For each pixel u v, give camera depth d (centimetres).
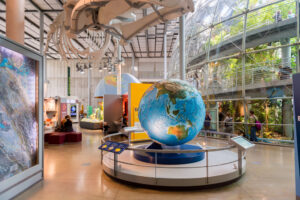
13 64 455
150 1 527
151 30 2358
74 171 628
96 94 1952
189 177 484
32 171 510
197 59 1470
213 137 1241
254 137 1059
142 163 612
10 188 430
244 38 1133
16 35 666
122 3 614
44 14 1909
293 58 991
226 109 1226
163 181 480
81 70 1928
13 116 453
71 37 870
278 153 839
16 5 668
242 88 1136
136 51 3306
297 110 423
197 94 607
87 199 436
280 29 1023
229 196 449
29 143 508
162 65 3672
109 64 1938
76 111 2523
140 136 1088
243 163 604
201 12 1535
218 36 1295
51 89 3659
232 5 1241
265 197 443
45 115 1983
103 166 607
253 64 1106
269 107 1067
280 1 1023
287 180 542
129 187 502
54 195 455
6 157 429
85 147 1006
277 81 1020
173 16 698
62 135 1092
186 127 564
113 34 868
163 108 559
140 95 1098
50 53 3188
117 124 1498
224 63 1238
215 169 550
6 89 433
